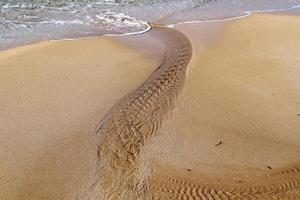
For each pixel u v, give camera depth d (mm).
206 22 21203
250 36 19047
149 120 12641
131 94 13961
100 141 11742
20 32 18406
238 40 18562
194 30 19906
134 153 11305
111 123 12484
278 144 11859
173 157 11242
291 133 12320
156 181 10375
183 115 12883
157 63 16172
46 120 12484
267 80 15039
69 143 11633
